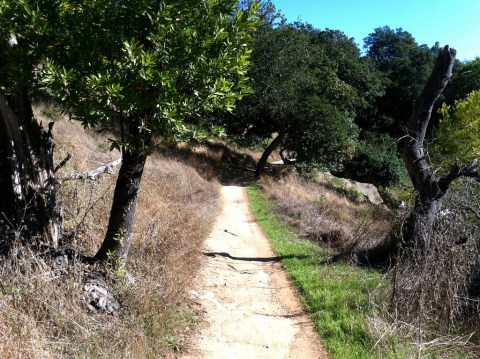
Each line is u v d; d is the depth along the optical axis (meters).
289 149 26.31
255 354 5.29
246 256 9.57
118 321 4.80
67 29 4.27
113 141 4.60
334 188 26.17
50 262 5.11
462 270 6.54
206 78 4.51
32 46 4.14
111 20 4.25
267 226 12.66
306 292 7.28
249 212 14.74
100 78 3.84
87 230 6.98
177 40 4.35
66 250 5.57
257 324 6.12
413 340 5.50
